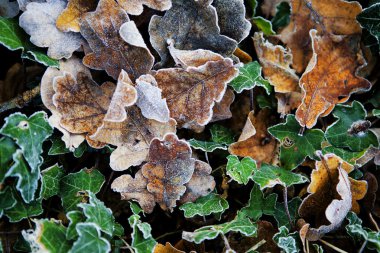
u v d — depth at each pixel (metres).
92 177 0.67
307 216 0.69
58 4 0.66
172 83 0.66
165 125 0.66
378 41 0.70
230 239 0.68
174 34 0.67
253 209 0.68
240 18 0.67
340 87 0.71
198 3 0.65
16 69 0.73
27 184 0.61
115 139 0.66
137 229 0.64
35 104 0.69
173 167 0.66
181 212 0.69
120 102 0.64
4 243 0.64
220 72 0.66
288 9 0.75
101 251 0.60
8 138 0.61
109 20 0.65
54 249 0.60
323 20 0.72
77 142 0.65
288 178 0.67
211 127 0.71
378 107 0.72
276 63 0.71
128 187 0.66
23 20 0.64
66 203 0.66
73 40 0.66
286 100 0.71
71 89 0.65
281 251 0.66
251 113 0.70
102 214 0.63
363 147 0.70
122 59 0.66
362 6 0.72
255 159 0.70
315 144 0.70
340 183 0.66
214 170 0.70
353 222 0.67
